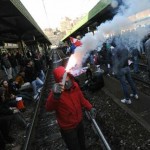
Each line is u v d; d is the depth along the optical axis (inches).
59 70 149.7
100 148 218.1
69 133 154.5
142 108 291.0
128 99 314.2
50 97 146.9
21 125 309.6
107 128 262.8
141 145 209.6
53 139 266.4
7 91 343.9
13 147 263.1
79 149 156.4
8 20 552.1
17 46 1218.6
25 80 482.9
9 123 284.4
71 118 153.4
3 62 573.9
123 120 271.6
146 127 237.3
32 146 257.4
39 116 355.6
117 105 326.6
